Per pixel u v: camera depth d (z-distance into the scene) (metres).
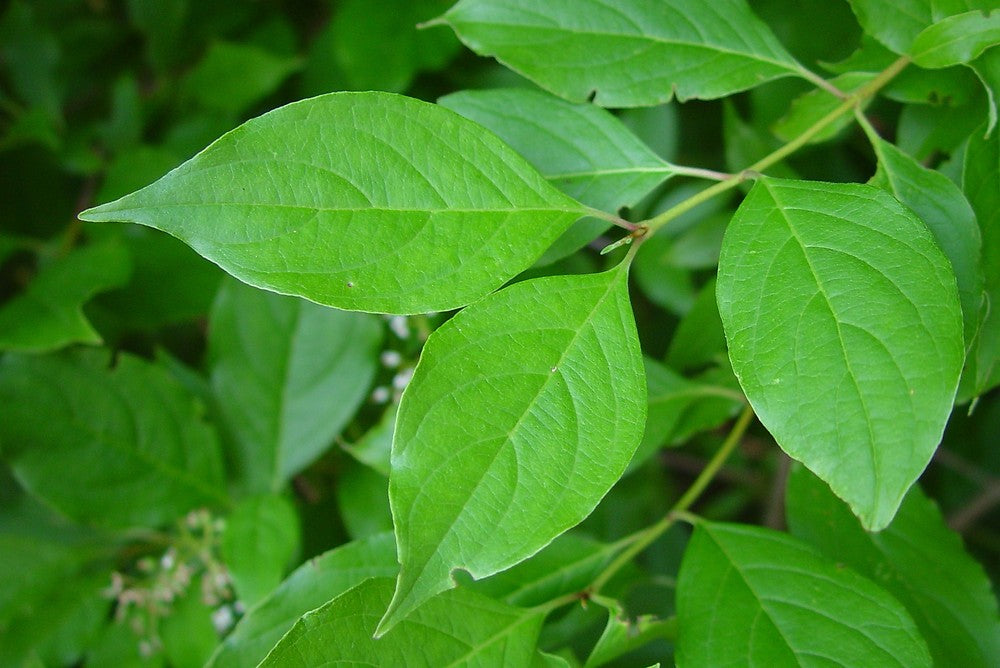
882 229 0.36
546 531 0.35
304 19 0.67
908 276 0.35
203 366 0.57
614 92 0.40
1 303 0.64
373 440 0.44
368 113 0.37
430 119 0.37
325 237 0.36
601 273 0.37
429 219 0.37
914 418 0.35
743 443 0.62
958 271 0.38
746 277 0.36
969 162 0.39
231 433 0.49
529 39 0.40
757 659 0.38
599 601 0.39
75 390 0.48
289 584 0.40
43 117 0.60
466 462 0.36
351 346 0.48
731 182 0.38
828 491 0.41
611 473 0.36
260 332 0.48
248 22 0.66
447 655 0.37
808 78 0.40
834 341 0.35
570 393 0.36
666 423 0.43
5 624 0.49
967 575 0.41
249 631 0.40
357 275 0.36
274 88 0.62
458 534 0.35
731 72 0.40
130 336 0.56
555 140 0.40
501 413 0.36
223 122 0.61
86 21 0.67
